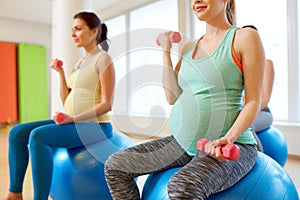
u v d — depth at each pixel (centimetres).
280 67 280
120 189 88
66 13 234
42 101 555
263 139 175
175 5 352
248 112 83
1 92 502
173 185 71
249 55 86
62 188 127
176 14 351
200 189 69
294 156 251
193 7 98
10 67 514
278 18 278
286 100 278
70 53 233
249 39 87
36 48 548
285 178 91
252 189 79
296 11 261
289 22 266
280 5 276
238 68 89
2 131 456
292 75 268
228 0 100
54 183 130
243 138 88
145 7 391
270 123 188
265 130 184
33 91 541
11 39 533
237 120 83
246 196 77
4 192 161
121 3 410
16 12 494
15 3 442
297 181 182
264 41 288
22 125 134
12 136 130
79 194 125
